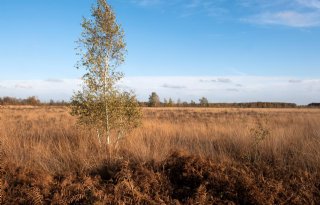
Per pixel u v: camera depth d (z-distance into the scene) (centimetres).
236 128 1360
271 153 913
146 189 632
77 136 1152
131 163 756
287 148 960
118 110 1026
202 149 954
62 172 745
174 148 955
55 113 3166
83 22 1030
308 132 1240
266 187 626
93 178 693
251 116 3139
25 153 880
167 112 4119
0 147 857
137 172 691
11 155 863
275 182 650
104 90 1034
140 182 651
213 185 645
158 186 648
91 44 1037
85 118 1029
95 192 615
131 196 607
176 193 636
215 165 718
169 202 601
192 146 1045
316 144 904
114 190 622
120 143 1036
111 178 693
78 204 600
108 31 1034
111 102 1017
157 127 1408
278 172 705
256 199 595
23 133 1251
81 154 855
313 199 603
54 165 782
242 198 609
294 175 696
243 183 630
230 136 1138
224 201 597
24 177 686
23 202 604
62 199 604
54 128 1433
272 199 596
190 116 3114
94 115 1018
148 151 853
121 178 662
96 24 1038
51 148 987
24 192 626
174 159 745
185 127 1455
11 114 2762
